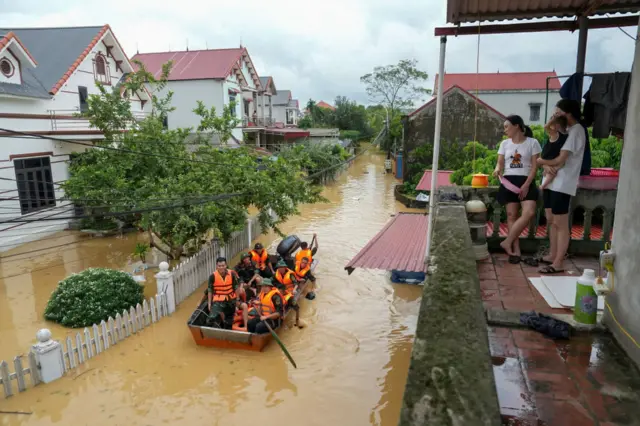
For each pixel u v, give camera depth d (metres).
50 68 18.81
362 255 9.90
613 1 5.36
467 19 5.74
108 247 16.38
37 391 8.02
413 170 28.72
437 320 2.63
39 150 16.61
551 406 2.95
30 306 11.52
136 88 15.36
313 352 9.39
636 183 3.25
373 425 7.20
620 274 3.53
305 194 14.74
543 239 6.22
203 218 11.91
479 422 1.79
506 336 3.86
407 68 56.25
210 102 29.61
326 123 65.44
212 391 8.09
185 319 10.86
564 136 5.08
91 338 9.21
